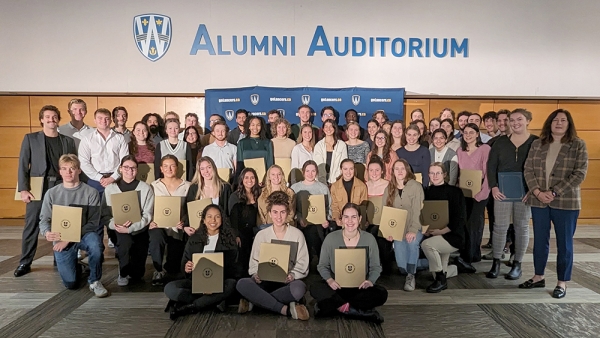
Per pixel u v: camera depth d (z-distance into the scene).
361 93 4.86
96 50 4.79
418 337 2.25
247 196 3.25
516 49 4.97
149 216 3.10
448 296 2.87
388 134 3.85
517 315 2.54
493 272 3.25
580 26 4.98
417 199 3.10
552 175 2.81
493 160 3.22
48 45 4.77
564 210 2.78
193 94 4.90
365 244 2.57
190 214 3.07
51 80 4.81
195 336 2.24
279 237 2.61
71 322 2.43
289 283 2.52
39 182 3.28
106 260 3.73
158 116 4.45
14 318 2.48
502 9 4.91
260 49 4.83
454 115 4.71
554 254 3.94
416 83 4.95
